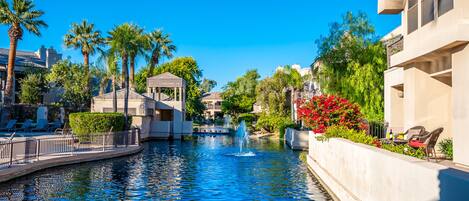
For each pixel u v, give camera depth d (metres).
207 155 25.69
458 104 10.91
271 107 50.72
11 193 12.77
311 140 19.55
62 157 18.94
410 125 14.27
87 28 49.00
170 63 71.81
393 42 19.27
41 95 47.75
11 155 15.49
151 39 55.31
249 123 61.22
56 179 15.52
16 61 55.66
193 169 19.05
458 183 5.24
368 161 8.88
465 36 10.23
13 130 35.97
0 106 39.41
